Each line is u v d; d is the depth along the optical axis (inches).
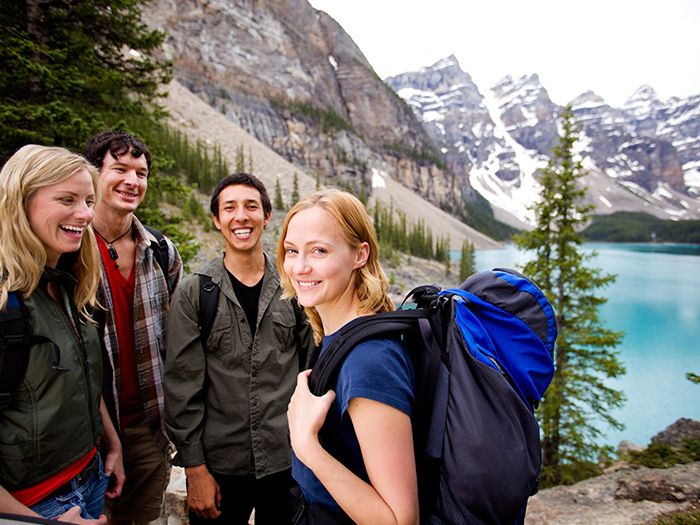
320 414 52.6
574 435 441.4
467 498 46.7
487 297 59.1
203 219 1952.5
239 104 5698.8
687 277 3663.9
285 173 4456.2
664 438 473.7
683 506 212.4
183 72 5433.1
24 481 67.1
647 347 1680.6
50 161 68.8
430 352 55.3
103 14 274.4
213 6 6077.8
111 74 276.1
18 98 245.3
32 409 66.2
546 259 476.4
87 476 79.3
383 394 48.8
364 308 61.2
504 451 46.1
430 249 3806.6
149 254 114.0
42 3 253.8
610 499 237.9
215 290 104.9
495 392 49.3
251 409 104.4
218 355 104.5
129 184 107.0
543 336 57.2
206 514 103.8
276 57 6791.3
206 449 103.7
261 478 105.7
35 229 69.0
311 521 58.7
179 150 2800.2
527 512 239.6
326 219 59.3
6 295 63.4
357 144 6811.0
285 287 70.8
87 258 79.2
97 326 91.4
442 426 50.9
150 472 117.0
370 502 47.8
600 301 460.8
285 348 108.8
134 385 113.3
